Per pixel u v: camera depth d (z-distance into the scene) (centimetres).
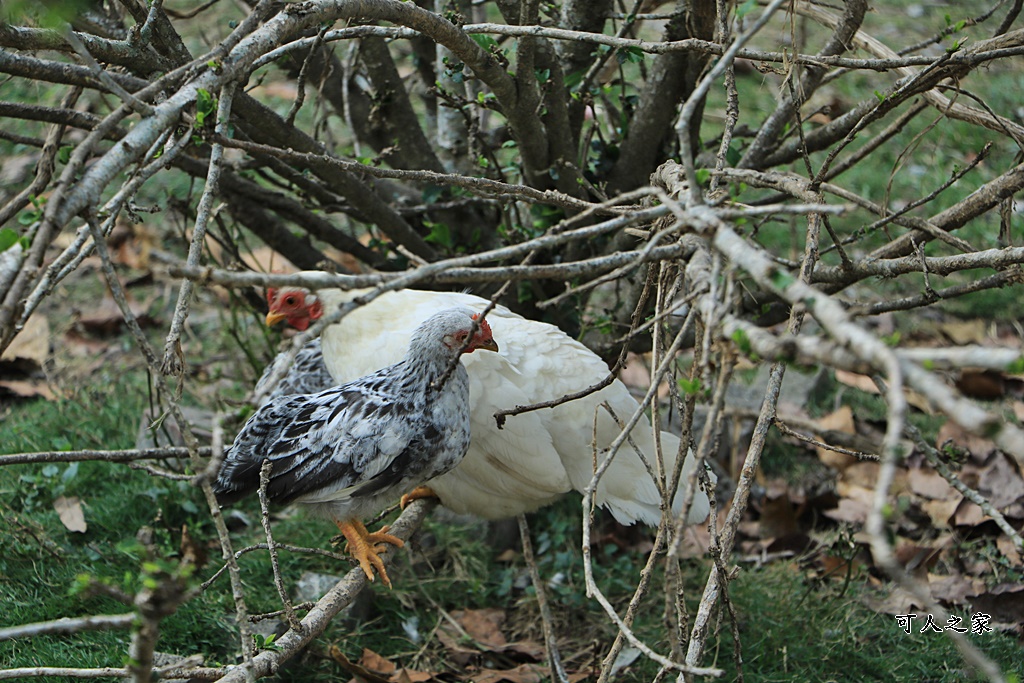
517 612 416
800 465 482
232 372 517
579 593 415
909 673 375
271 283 179
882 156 669
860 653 382
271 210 463
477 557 430
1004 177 316
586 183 372
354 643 379
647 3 420
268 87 726
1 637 191
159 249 587
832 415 496
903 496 462
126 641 347
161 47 326
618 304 415
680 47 305
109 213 223
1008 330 553
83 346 543
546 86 365
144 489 426
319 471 309
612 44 308
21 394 498
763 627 395
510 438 356
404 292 385
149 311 565
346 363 379
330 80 443
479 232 443
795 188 253
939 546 430
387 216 407
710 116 573
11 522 391
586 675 373
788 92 387
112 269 196
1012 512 432
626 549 445
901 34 761
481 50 324
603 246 439
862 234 319
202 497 430
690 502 185
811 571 431
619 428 366
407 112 430
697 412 472
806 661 381
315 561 412
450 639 392
